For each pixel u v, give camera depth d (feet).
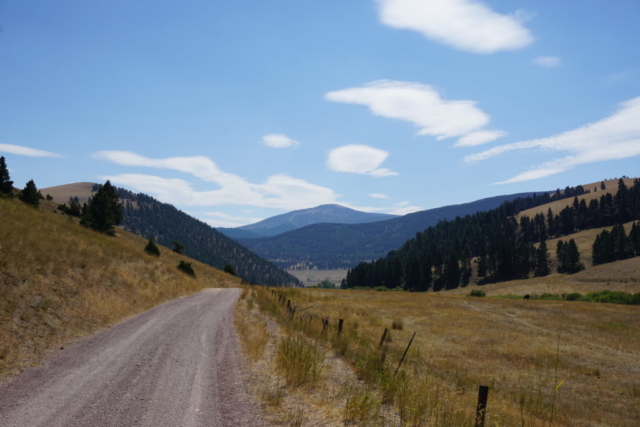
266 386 24.20
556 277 349.41
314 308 101.50
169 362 28.45
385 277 514.27
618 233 503.61
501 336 78.43
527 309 127.03
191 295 92.68
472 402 28.30
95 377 23.59
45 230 65.67
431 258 576.61
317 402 21.66
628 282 278.87
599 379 51.37
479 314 111.65
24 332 31.14
